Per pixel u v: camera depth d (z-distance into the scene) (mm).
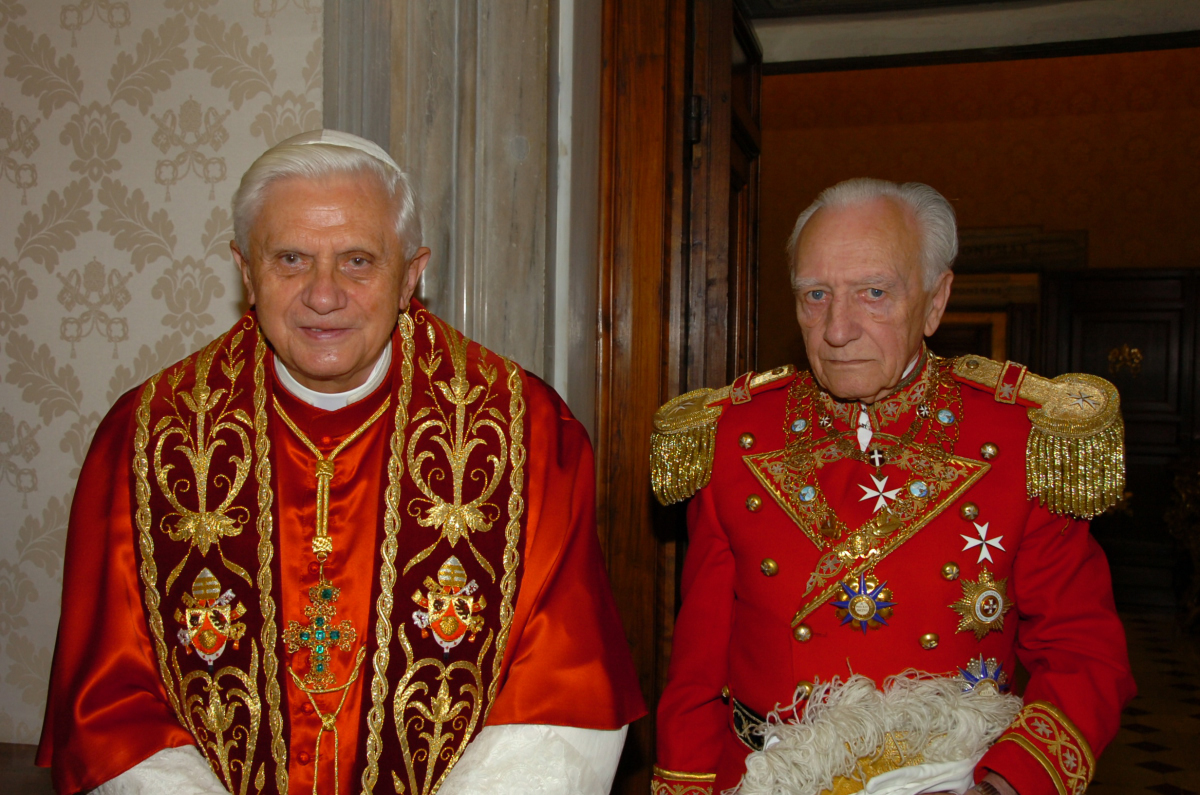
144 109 1815
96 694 1041
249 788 1059
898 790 980
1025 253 7258
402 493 1119
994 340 7199
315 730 1063
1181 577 6512
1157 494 6809
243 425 1129
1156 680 4723
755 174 2625
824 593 1108
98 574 1102
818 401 1228
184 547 1098
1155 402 6922
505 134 1730
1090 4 3879
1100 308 7051
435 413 1157
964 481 1113
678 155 2072
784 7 4012
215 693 1072
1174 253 7023
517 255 1738
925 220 1122
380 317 1024
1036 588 1113
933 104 7398
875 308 1081
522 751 1039
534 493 1163
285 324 1001
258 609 1076
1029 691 1082
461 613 1108
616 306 2020
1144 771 3467
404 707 1082
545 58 1786
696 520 1287
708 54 2150
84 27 1838
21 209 1866
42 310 1863
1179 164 6996
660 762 1218
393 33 1638
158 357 1816
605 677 1084
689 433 1274
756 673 1157
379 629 1080
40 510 1872
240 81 1774
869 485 1141
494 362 1227
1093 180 7160
